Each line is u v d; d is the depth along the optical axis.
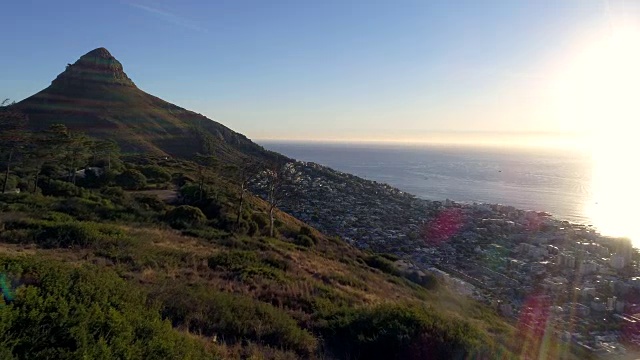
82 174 36.22
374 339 7.12
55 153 33.22
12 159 32.56
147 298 7.31
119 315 4.85
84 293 5.31
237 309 7.70
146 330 4.97
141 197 28.03
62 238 13.45
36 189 28.34
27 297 4.49
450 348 7.00
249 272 12.30
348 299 11.72
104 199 26.08
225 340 6.55
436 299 19.62
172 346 4.77
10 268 5.62
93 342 4.14
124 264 11.00
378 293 15.47
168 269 11.27
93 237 13.63
